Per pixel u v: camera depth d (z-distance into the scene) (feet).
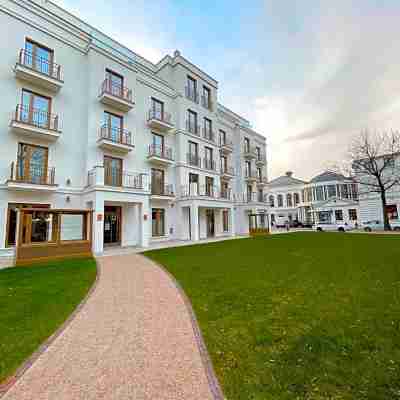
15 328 11.05
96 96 44.83
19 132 36.47
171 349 9.16
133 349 9.21
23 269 24.34
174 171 59.82
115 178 47.32
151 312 13.01
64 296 15.62
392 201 91.20
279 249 34.83
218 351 8.90
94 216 38.42
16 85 36.76
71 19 48.39
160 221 56.34
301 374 7.34
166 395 6.58
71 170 41.65
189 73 65.21
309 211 132.36
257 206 83.41
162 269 23.61
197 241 53.62
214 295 15.39
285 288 16.14
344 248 33.65
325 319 11.14
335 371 7.41
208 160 69.05
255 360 8.22
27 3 38.78
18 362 8.39
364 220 97.30
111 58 47.73
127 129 49.49
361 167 91.76
